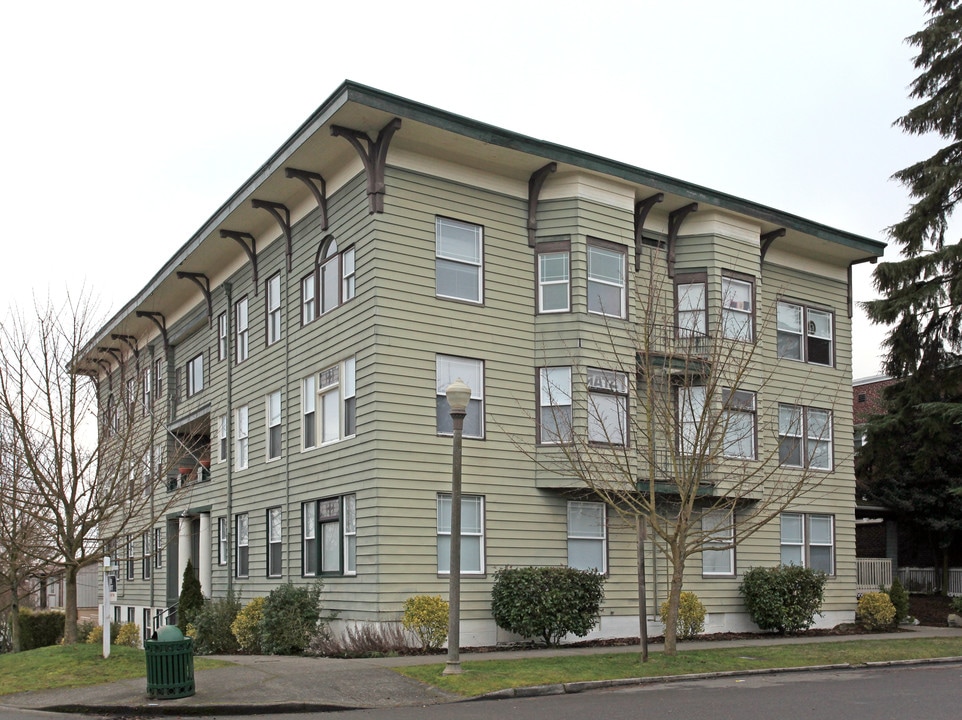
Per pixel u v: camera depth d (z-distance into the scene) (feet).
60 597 188.03
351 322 69.97
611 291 75.51
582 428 71.26
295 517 77.25
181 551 102.42
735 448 81.51
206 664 54.95
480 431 70.59
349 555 69.26
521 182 75.15
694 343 73.26
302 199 78.89
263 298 85.87
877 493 111.55
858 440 126.82
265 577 81.56
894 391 105.19
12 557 66.54
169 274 98.89
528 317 74.02
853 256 95.45
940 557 113.91
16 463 67.56
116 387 130.11
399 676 49.78
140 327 120.57
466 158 71.92
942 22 97.30
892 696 44.98
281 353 81.56
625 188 77.15
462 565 68.18
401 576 65.21
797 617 79.66
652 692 47.55
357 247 69.87
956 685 49.03
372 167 67.97
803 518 88.22
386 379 66.59
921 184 99.35
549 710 41.81
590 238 74.59
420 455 67.36
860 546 124.26
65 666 53.16
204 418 100.83
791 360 89.56
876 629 85.87
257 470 84.69
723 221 82.43
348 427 70.59
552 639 69.00
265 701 44.80
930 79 99.14
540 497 72.38
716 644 69.97
